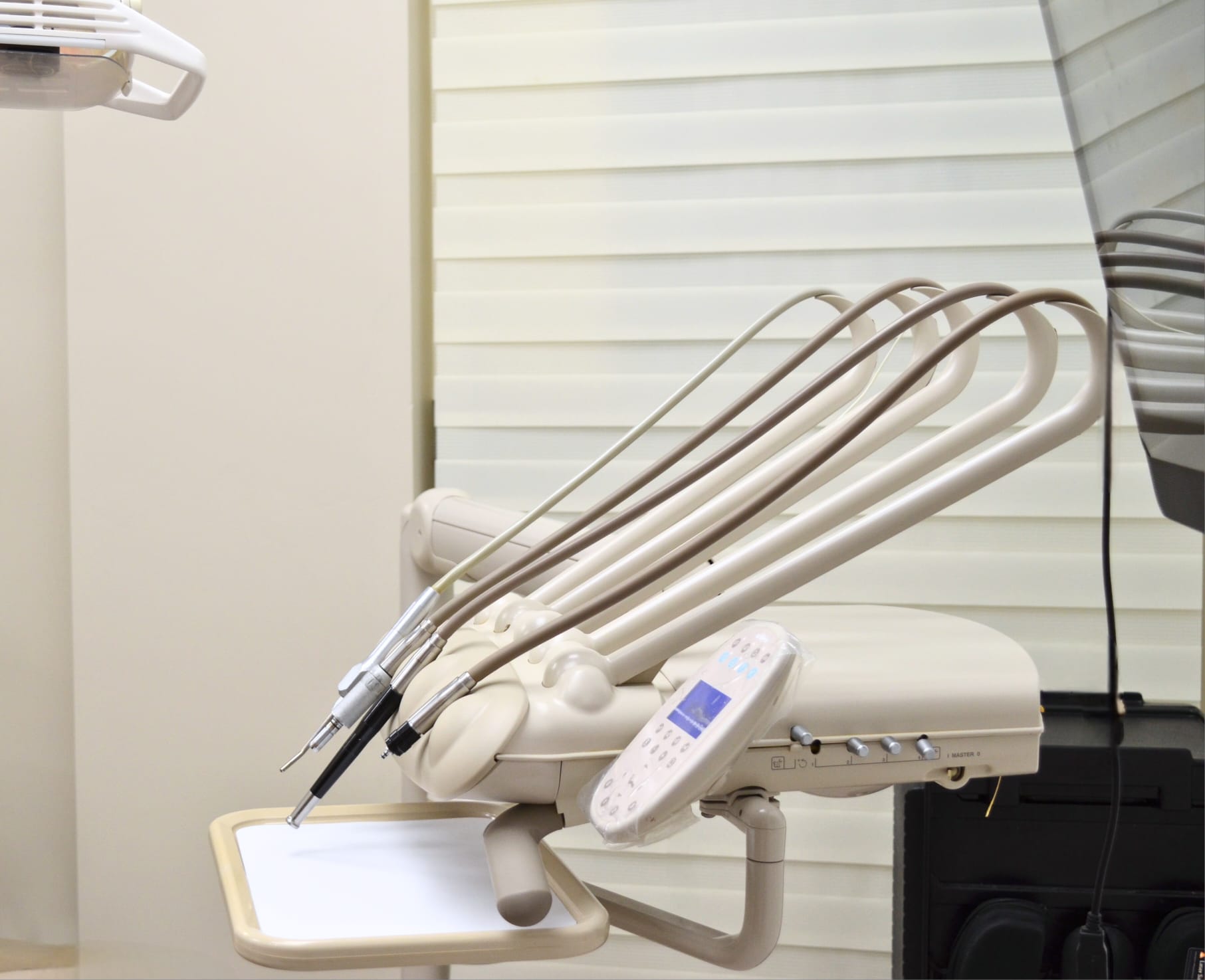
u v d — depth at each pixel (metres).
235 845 0.81
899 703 0.77
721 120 1.64
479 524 1.04
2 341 1.70
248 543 1.66
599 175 1.68
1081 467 1.58
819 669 0.79
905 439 1.65
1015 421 0.77
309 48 1.62
